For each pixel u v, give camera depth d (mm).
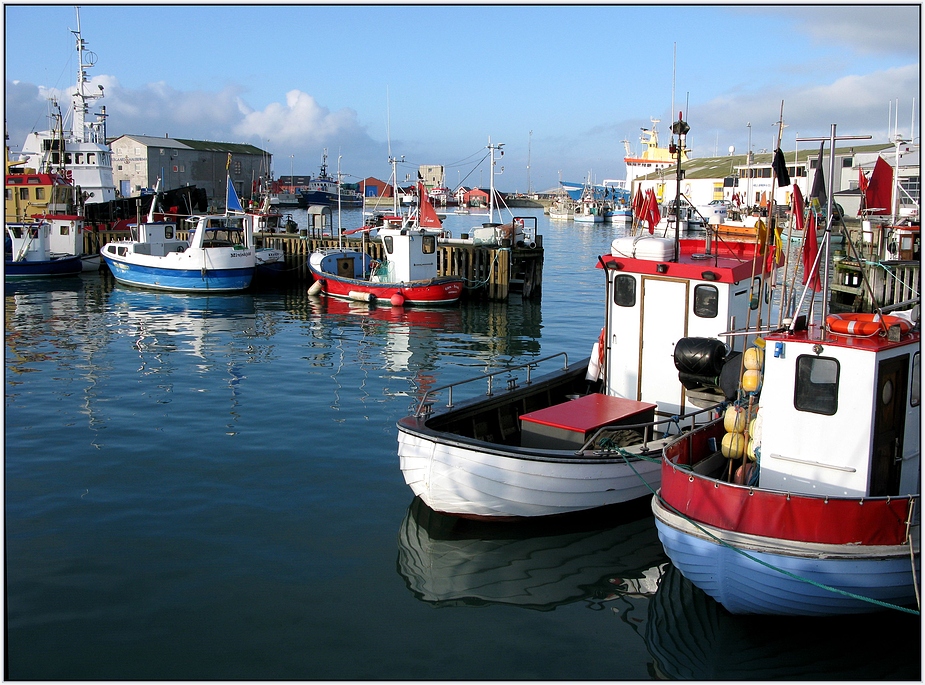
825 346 7395
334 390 16359
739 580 7246
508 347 22156
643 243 10969
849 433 7391
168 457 11883
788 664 6883
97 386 16484
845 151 55688
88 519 9602
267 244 39906
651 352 11000
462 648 7039
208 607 7613
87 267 39281
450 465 9094
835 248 32625
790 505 7051
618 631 7426
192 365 18859
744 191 70312
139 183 83188
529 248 33156
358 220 80312
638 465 9586
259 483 10875
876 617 7496
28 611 7477
